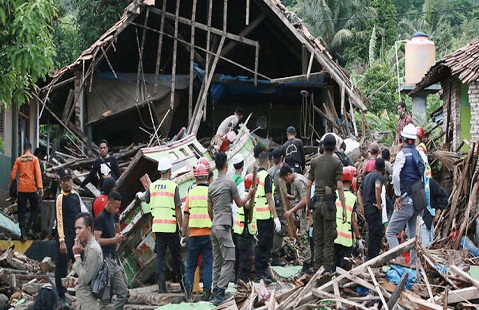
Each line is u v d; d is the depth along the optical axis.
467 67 19.97
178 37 25.44
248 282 13.56
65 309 13.16
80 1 33.50
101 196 13.34
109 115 25.06
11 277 14.70
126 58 26.83
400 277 11.00
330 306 10.28
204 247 12.93
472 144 18.52
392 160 20.02
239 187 14.15
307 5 50.41
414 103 28.78
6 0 15.84
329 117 25.06
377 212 14.23
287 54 27.81
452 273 11.08
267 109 28.12
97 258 10.84
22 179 18.19
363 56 49.97
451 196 18.66
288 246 16.41
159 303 13.12
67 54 32.97
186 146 16.67
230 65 27.91
